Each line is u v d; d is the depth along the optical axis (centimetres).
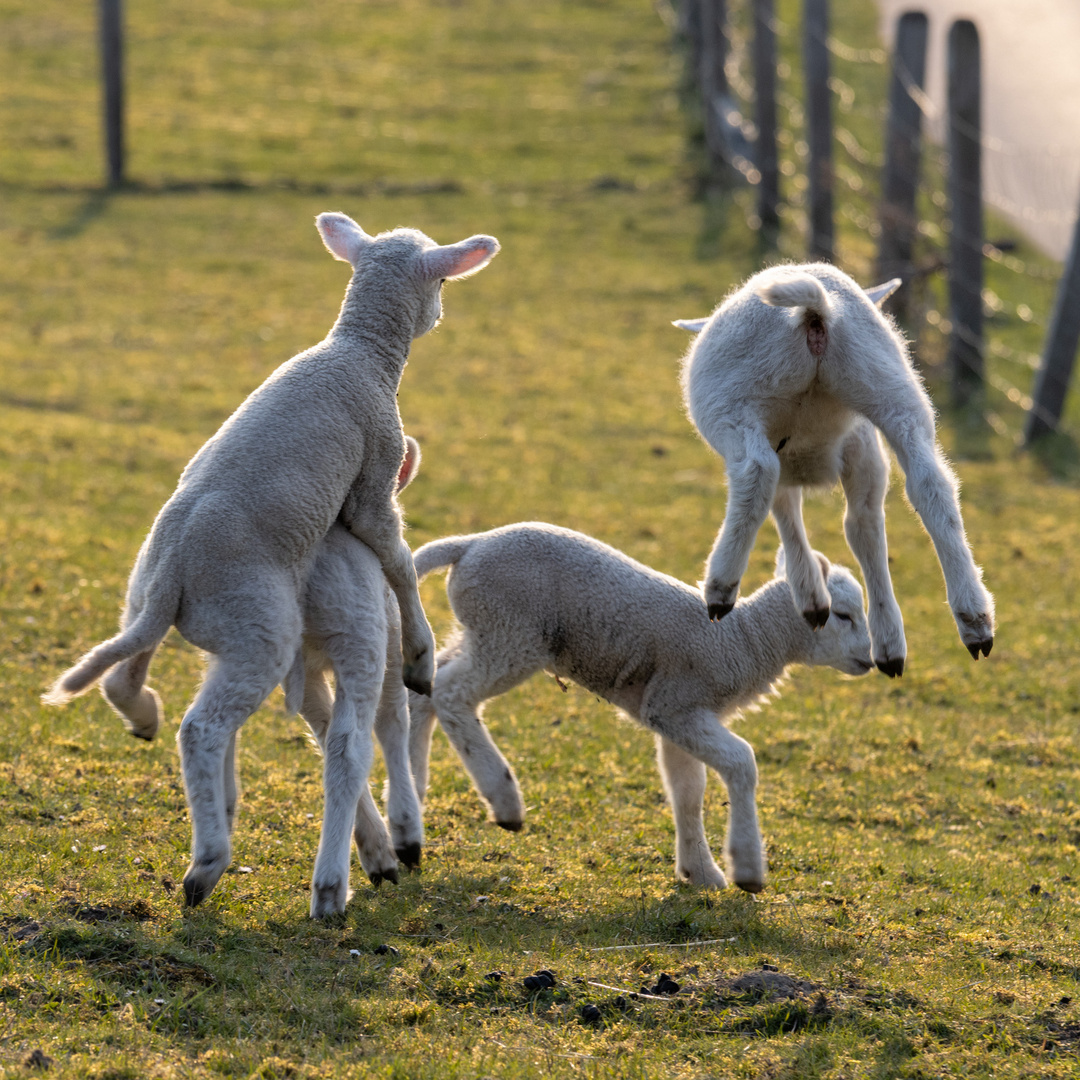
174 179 4144
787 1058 741
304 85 5056
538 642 1051
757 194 3841
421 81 5150
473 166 4356
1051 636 1878
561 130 4666
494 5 6006
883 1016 795
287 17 5816
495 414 2803
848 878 1078
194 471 869
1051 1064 749
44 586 1653
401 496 2292
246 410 884
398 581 933
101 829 1005
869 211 3769
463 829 1123
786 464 930
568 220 3969
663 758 1061
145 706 945
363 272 938
